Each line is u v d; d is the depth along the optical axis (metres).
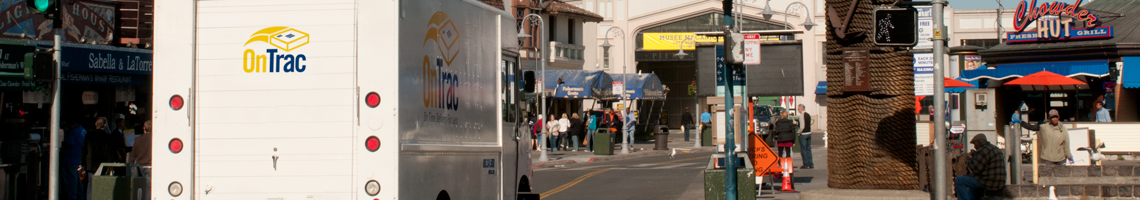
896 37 8.63
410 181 6.94
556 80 33.53
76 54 15.37
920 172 12.51
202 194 6.99
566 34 44.06
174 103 7.00
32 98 15.48
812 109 51.22
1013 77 27.58
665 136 31.00
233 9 7.02
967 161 11.09
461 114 8.15
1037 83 22.78
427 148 7.29
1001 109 28.89
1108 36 25.83
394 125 6.72
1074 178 13.41
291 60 6.91
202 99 7.03
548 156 27.39
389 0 6.78
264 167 6.93
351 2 6.83
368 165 6.75
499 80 9.29
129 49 16.89
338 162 6.82
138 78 17.33
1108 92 26.33
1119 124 20.89
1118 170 13.28
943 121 8.61
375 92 6.75
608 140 27.94
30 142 12.63
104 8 17.25
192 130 6.99
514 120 9.96
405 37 6.90
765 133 31.70
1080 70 25.94
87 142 13.25
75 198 13.48
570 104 44.38
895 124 10.45
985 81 28.94
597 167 22.23
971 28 49.12
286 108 6.91
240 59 6.99
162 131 7.01
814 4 51.31
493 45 9.17
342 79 6.83
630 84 35.84
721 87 14.14
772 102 50.81
